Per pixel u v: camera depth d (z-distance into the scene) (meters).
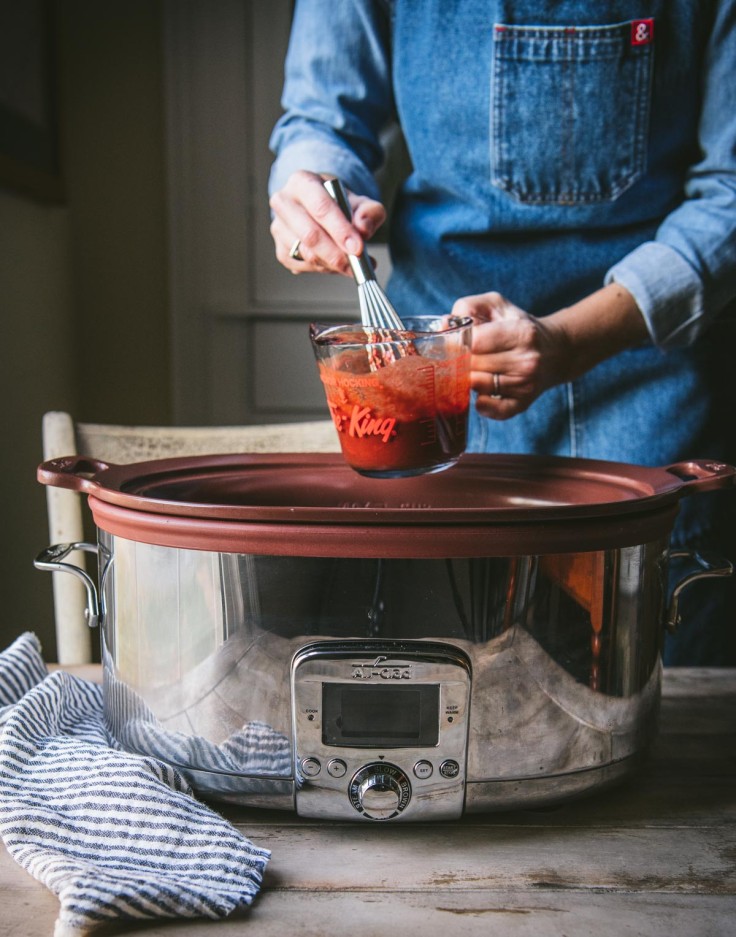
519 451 1.15
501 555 0.51
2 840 0.56
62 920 0.44
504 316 0.89
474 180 1.08
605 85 1.02
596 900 0.48
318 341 0.66
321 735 0.53
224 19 2.09
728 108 1.01
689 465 0.69
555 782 0.56
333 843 0.54
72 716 0.70
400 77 1.09
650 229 1.09
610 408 1.12
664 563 0.59
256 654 0.53
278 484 0.75
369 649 0.52
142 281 2.19
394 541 0.50
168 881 0.47
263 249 2.20
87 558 1.75
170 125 2.12
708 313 0.98
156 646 0.55
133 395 2.23
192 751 0.56
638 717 0.59
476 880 0.50
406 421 0.65
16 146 1.68
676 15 1.00
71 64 2.09
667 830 0.56
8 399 1.61
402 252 1.17
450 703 0.53
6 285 1.62
